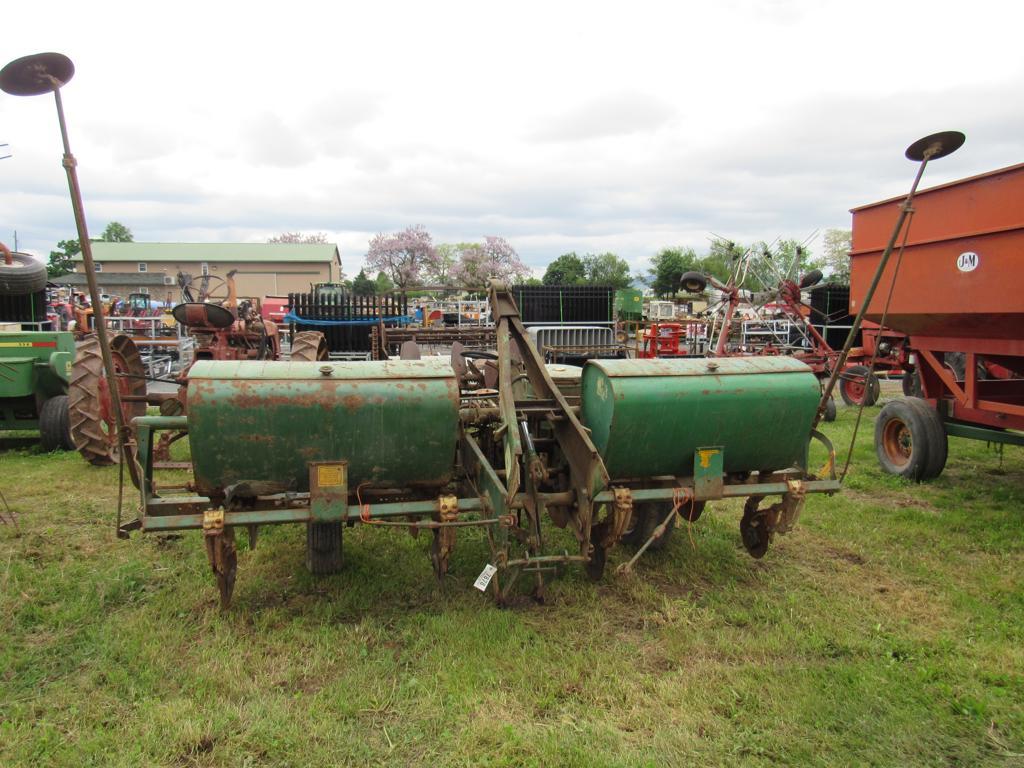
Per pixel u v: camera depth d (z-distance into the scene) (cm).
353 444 379
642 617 405
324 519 372
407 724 301
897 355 1138
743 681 335
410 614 406
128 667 341
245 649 361
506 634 377
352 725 300
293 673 338
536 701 317
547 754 280
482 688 329
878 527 565
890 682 334
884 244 704
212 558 363
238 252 7006
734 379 418
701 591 443
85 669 344
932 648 369
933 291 646
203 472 372
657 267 5591
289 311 1440
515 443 378
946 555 509
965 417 693
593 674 342
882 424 765
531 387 509
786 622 393
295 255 7000
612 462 417
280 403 366
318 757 279
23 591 422
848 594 439
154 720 297
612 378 404
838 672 342
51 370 832
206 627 385
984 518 590
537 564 407
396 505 384
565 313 1792
